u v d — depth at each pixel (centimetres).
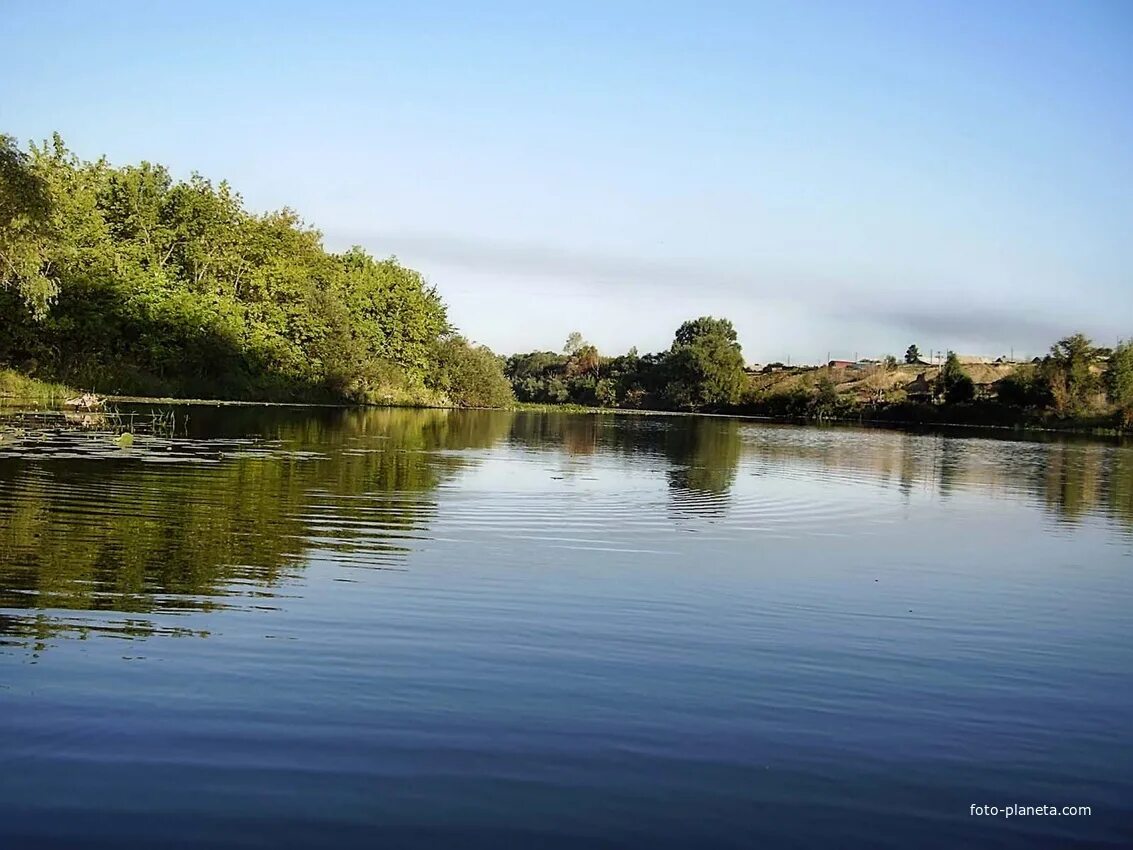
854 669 700
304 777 481
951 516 1595
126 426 2619
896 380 9050
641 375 10169
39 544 954
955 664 727
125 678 595
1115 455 3569
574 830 446
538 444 2933
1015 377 6900
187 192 5591
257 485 1481
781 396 8456
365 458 2056
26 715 532
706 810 472
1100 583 1056
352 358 6000
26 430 2300
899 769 532
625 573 980
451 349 7150
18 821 428
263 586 837
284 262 5950
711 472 2192
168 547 971
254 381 5425
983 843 457
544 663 673
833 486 2000
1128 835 471
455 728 551
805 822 466
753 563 1077
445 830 439
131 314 4856
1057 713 633
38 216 3070
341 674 625
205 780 472
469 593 855
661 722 578
